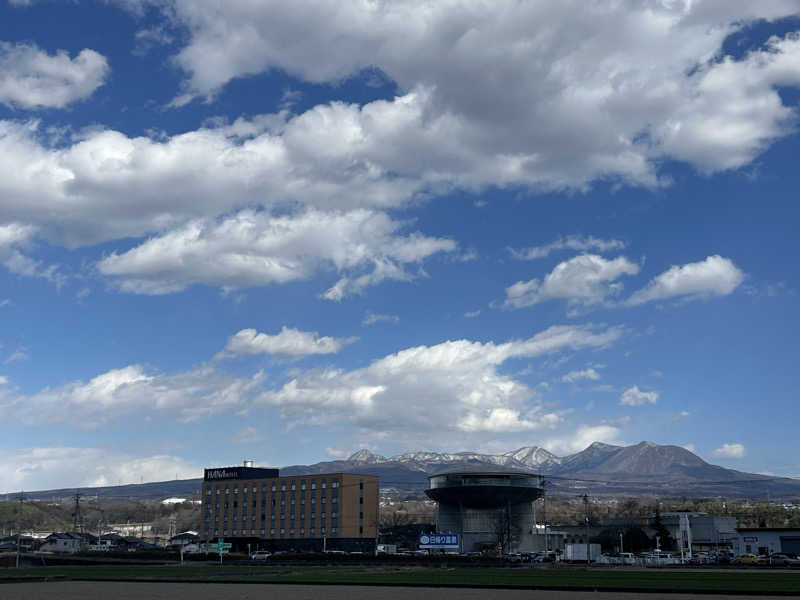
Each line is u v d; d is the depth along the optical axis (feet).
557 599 214.48
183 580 337.93
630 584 270.67
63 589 281.13
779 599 210.38
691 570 420.36
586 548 591.78
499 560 560.20
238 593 252.62
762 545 602.85
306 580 326.85
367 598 224.53
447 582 298.15
